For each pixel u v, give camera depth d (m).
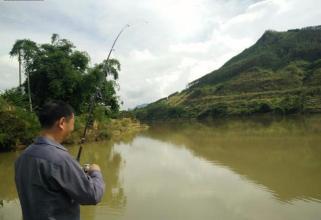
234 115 95.38
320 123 46.56
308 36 146.25
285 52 141.50
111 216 9.28
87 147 27.00
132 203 10.52
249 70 132.25
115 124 49.00
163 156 21.02
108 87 33.75
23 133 24.44
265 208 9.66
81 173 2.44
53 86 30.53
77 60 33.75
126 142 31.73
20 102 28.27
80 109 32.91
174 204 10.33
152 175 14.83
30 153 2.43
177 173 15.11
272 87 107.50
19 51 31.31
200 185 12.67
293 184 12.18
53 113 2.55
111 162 19.09
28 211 2.35
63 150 2.48
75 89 31.98
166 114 124.38
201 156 20.09
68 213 2.41
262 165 16.02
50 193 2.33
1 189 12.84
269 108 88.81
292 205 9.88
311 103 80.88
